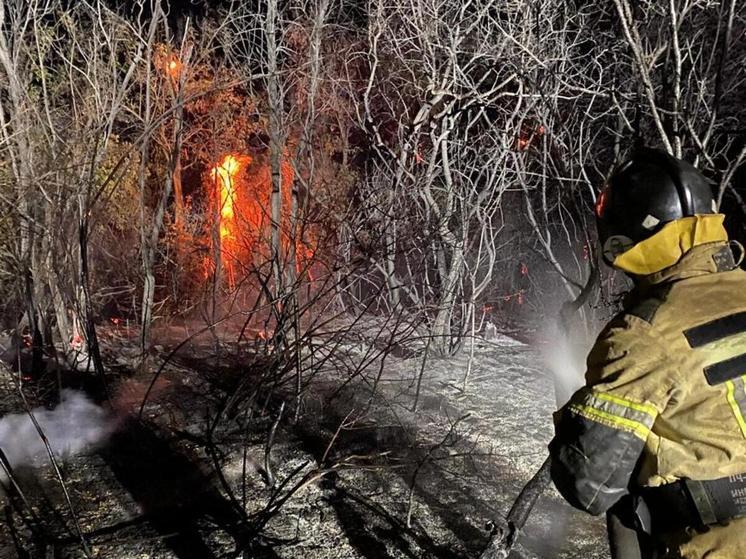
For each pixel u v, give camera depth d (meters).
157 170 7.68
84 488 3.78
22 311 5.73
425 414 5.02
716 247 1.66
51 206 5.20
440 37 6.85
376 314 6.68
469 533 3.36
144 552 3.15
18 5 5.35
